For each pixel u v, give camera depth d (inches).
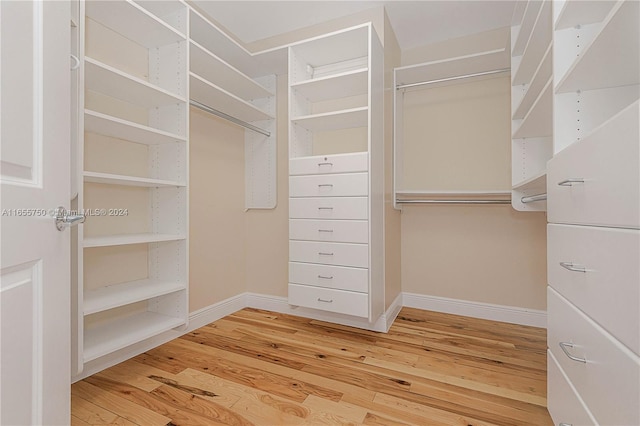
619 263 25.4
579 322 33.6
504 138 91.1
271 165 102.3
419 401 52.1
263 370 61.9
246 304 105.7
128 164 69.5
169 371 61.3
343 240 77.4
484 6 83.9
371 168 75.7
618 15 28.2
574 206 34.8
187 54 68.7
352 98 93.7
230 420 47.2
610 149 26.6
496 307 91.2
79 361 48.9
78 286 48.8
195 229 86.5
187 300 69.1
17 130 24.8
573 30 45.0
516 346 73.4
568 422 37.2
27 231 25.7
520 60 72.2
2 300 22.9
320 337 78.8
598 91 44.7
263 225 104.3
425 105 100.6
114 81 58.2
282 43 99.5
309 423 46.7
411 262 102.6
